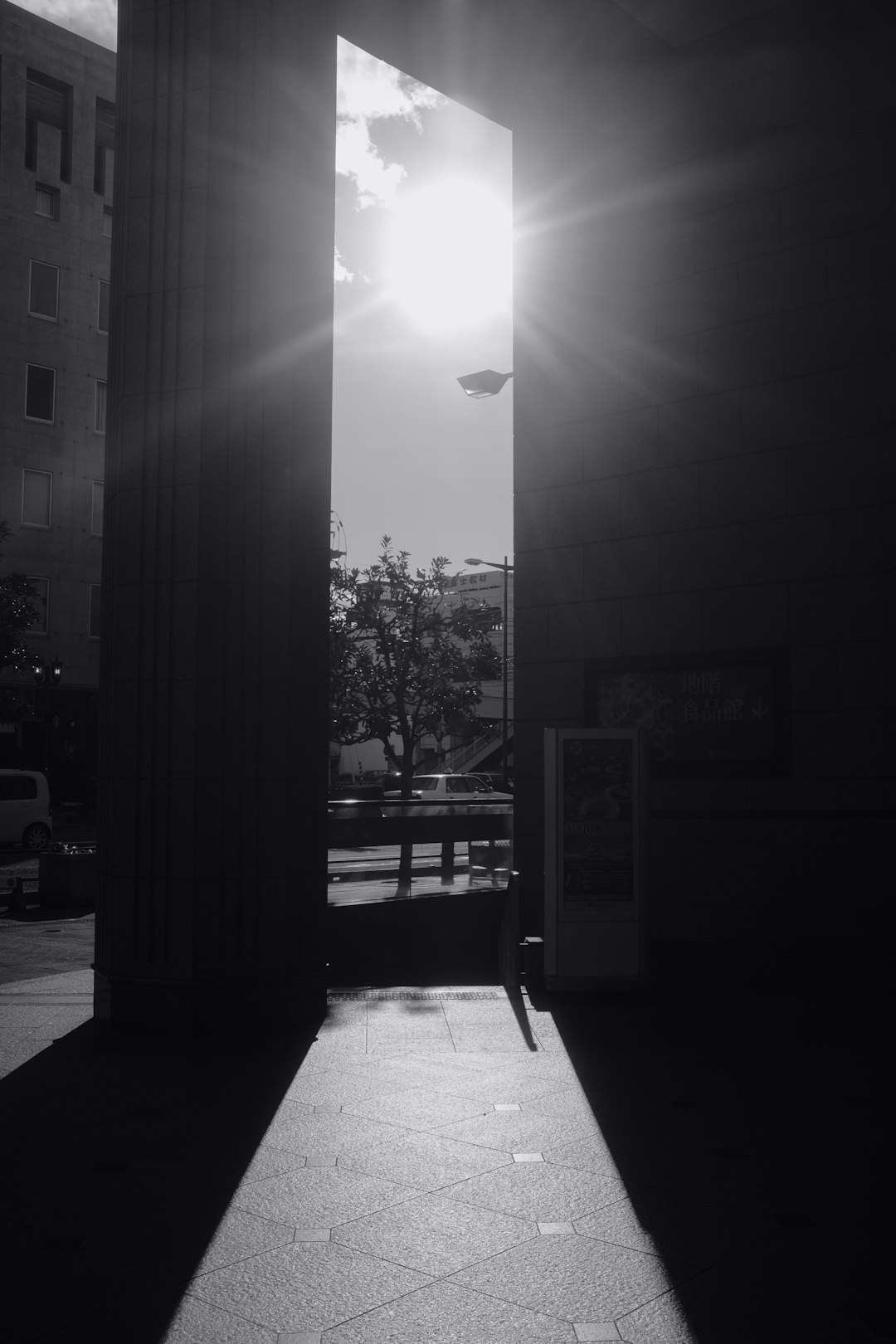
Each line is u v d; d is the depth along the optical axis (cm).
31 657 3522
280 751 896
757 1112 661
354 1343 387
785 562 1152
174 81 910
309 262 948
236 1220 495
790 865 1130
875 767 1087
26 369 4288
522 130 1383
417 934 1396
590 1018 926
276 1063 777
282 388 922
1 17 4241
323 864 927
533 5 1192
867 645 1097
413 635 3688
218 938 869
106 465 955
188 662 879
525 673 1332
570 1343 387
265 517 906
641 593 1250
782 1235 479
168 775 878
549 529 1326
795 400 1155
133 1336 392
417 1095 695
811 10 1141
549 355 1341
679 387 1236
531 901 1306
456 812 1727
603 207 1309
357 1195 525
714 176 1223
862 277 1118
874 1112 662
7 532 3362
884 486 1091
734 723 1177
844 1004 990
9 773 2870
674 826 1200
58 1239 475
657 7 1145
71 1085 718
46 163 4372
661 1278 438
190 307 897
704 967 1054
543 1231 483
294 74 941
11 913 1722
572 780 1001
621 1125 635
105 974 889
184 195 903
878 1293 425
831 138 1143
